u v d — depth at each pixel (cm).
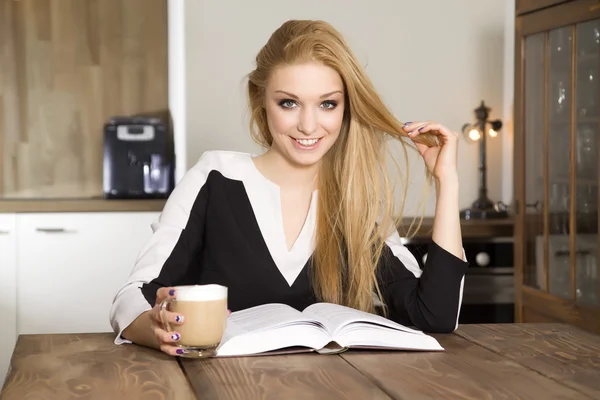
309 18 410
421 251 360
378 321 146
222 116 405
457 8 423
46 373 128
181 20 406
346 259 181
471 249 367
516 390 117
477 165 425
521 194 350
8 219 361
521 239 350
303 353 140
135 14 415
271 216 180
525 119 347
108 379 124
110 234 368
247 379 122
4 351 361
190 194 182
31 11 409
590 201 304
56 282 365
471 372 128
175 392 117
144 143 384
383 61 418
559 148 323
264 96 179
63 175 412
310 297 177
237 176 183
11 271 361
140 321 147
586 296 307
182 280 180
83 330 367
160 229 176
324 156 182
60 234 364
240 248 177
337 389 117
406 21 419
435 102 423
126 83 415
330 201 180
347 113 181
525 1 344
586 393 116
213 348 137
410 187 404
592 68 300
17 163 410
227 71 405
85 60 413
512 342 153
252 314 153
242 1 404
